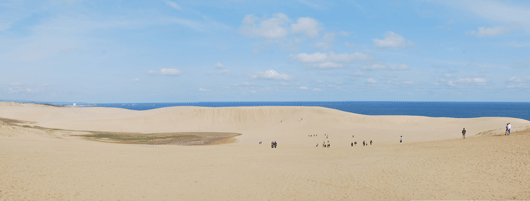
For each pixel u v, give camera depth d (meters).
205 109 117.50
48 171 18.23
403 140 52.97
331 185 17.56
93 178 17.56
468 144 30.33
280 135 72.31
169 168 22.23
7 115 108.56
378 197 14.98
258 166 23.73
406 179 18.03
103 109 161.50
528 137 28.77
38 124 88.31
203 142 63.53
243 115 114.88
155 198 14.66
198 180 18.67
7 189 14.12
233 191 16.36
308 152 34.94
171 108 131.25
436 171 19.38
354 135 64.50
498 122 77.94
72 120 98.25
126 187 16.27
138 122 103.12
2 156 21.12
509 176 16.67
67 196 13.97
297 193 16.03
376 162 24.25
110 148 32.72
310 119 96.12
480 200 13.60
